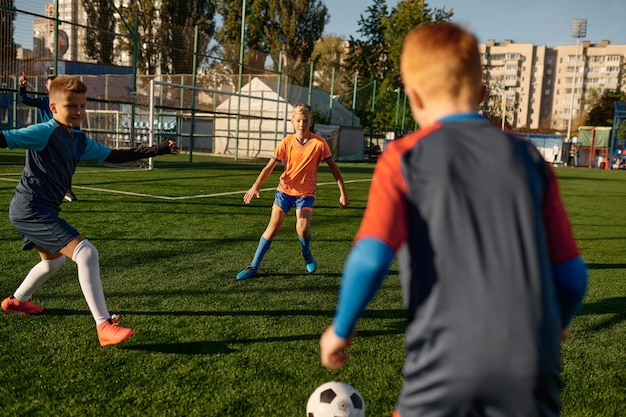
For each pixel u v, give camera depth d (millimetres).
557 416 1126
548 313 1067
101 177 12172
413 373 1147
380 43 45281
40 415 2096
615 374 2693
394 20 43125
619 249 6453
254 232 6387
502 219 1081
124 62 19469
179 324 3188
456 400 1073
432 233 1104
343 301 1141
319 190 11883
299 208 4383
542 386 1055
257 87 23156
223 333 3059
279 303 3680
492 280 1053
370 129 29312
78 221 6527
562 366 2781
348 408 1983
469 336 1048
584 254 6086
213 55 21453
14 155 18500
